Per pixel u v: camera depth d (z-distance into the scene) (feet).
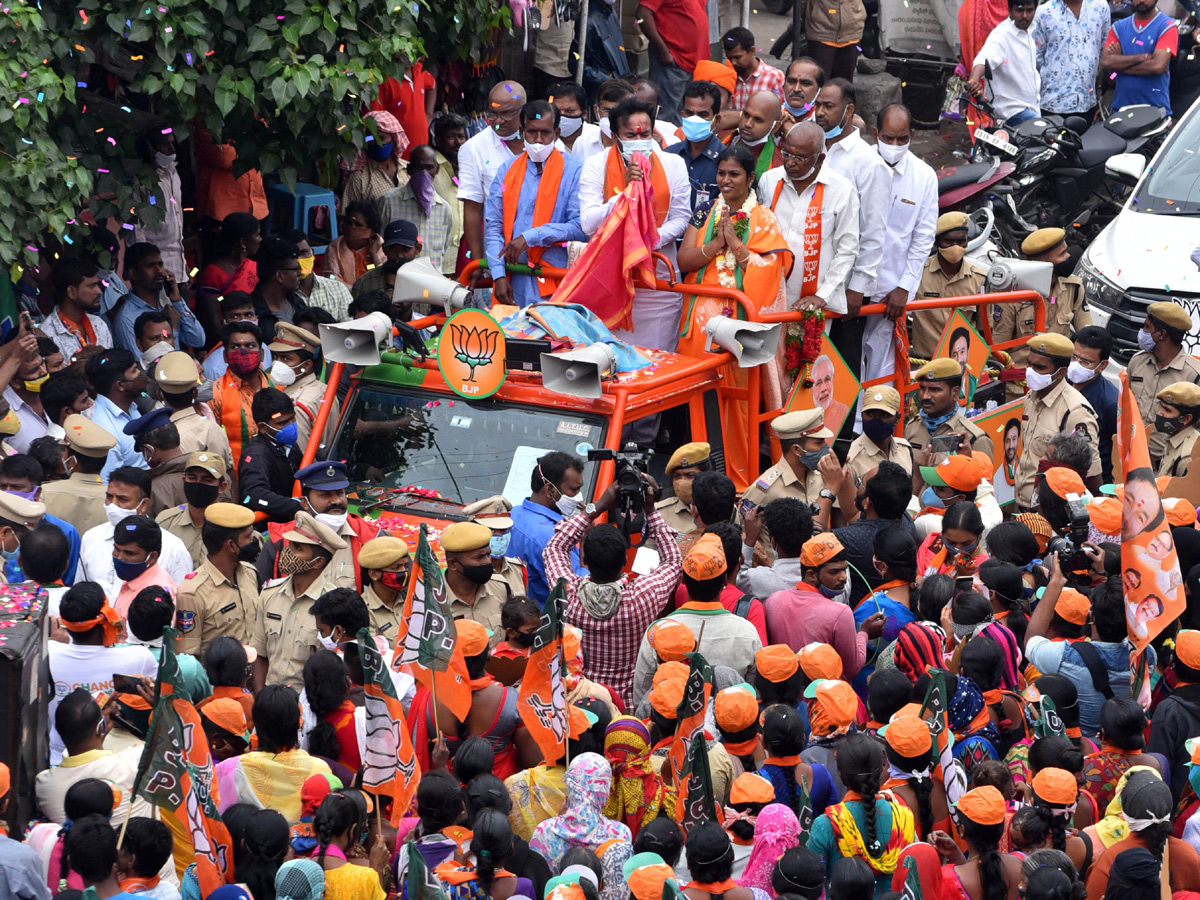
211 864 30.14
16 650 33.22
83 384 54.24
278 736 33.76
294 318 69.46
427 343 54.60
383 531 47.91
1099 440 66.69
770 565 52.65
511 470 51.67
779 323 57.06
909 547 44.70
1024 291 70.64
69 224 62.03
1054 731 36.52
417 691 37.19
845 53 111.24
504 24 82.12
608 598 41.93
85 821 28.66
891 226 66.69
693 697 33.99
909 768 33.83
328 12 63.87
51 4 60.39
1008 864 31.30
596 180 60.29
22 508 45.24
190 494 49.60
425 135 85.51
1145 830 32.60
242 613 45.09
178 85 61.52
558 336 53.47
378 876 30.09
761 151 67.87
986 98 102.27
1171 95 113.19
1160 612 40.11
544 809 34.01
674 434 55.01
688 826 31.01
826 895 32.04
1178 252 79.77
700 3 100.73
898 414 60.95
